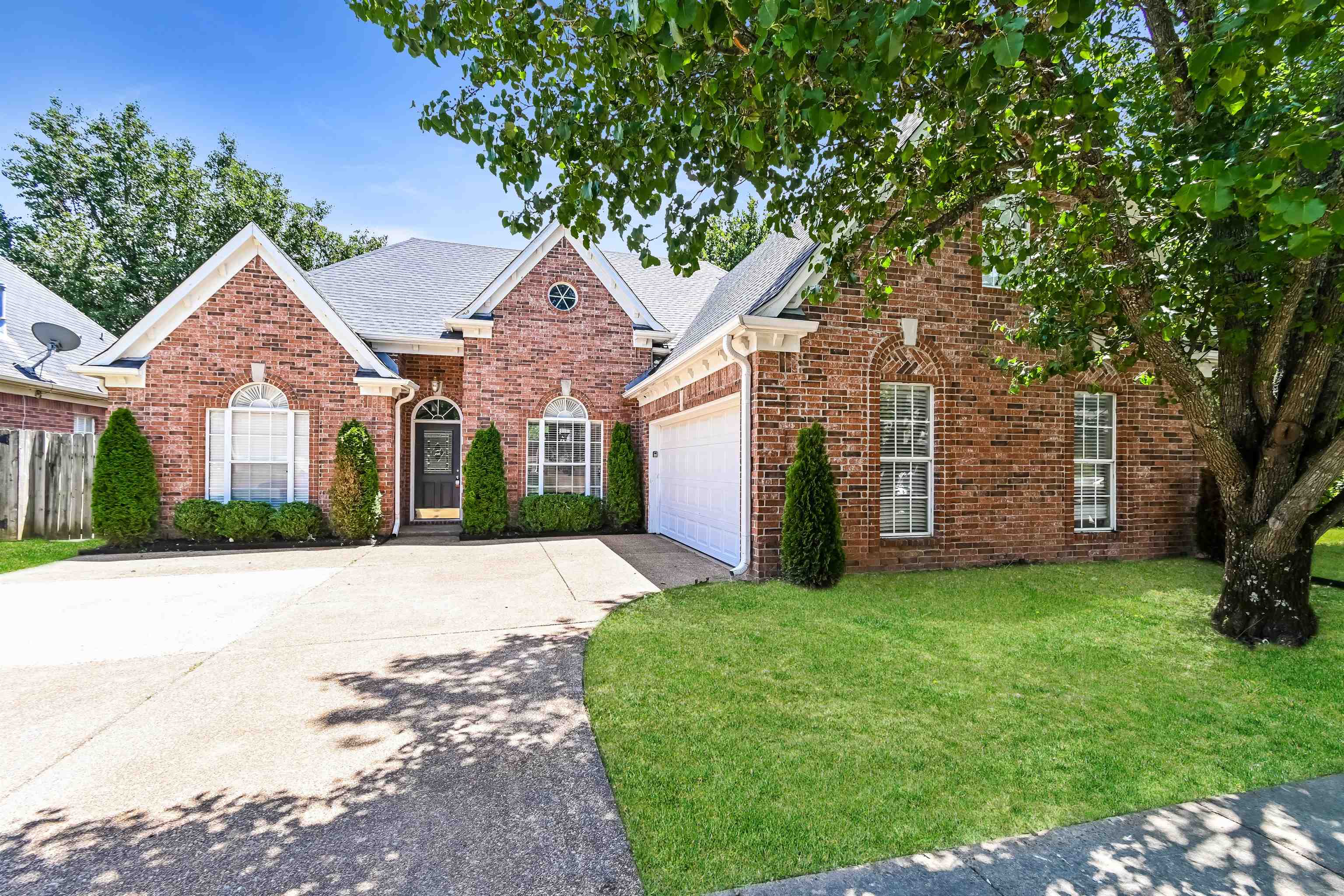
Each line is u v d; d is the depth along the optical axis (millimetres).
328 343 10820
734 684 4195
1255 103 3354
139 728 3566
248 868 2340
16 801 2807
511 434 12484
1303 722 3699
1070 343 5941
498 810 2729
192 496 10203
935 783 2975
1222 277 4570
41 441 10766
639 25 2475
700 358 8992
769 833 2555
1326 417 5219
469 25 3295
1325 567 8445
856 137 3812
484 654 4828
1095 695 4078
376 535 10984
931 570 7934
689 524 10453
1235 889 2230
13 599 6637
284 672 4445
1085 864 2377
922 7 1979
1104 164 4164
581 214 3873
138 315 23656
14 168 23359
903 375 7941
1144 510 8891
